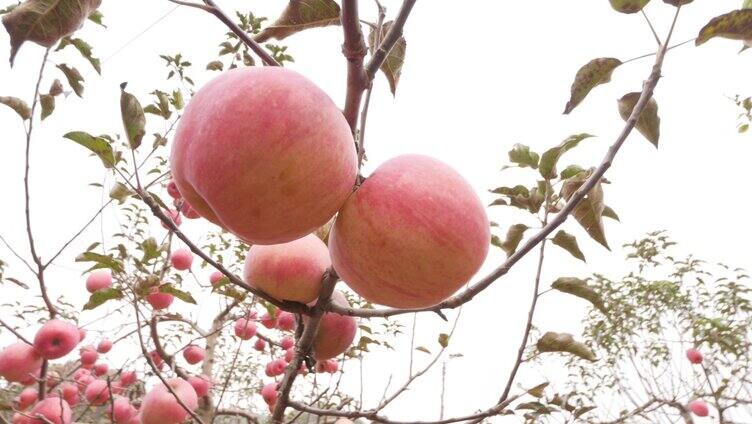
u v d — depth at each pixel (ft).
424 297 0.70
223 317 2.17
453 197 0.69
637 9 0.70
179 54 2.00
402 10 0.64
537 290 0.99
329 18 0.82
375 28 0.92
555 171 0.97
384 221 0.66
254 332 1.87
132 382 2.01
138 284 1.27
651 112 0.81
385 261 0.67
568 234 0.97
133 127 0.81
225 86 0.60
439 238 0.65
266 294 0.92
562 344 1.01
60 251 1.46
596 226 0.94
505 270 0.74
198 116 0.60
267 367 1.97
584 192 0.72
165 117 1.63
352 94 0.67
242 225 0.60
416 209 0.66
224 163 0.55
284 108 0.57
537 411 1.11
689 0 0.68
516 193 1.05
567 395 1.32
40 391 1.59
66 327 1.51
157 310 1.60
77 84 1.30
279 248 0.97
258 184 0.56
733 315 3.22
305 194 0.59
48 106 1.37
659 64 0.69
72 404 1.82
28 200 1.38
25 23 0.59
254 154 0.55
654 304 3.42
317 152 0.59
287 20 0.82
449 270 0.67
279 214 0.59
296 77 0.63
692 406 2.75
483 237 0.71
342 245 0.71
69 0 0.60
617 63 0.75
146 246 1.29
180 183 0.67
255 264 0.97
